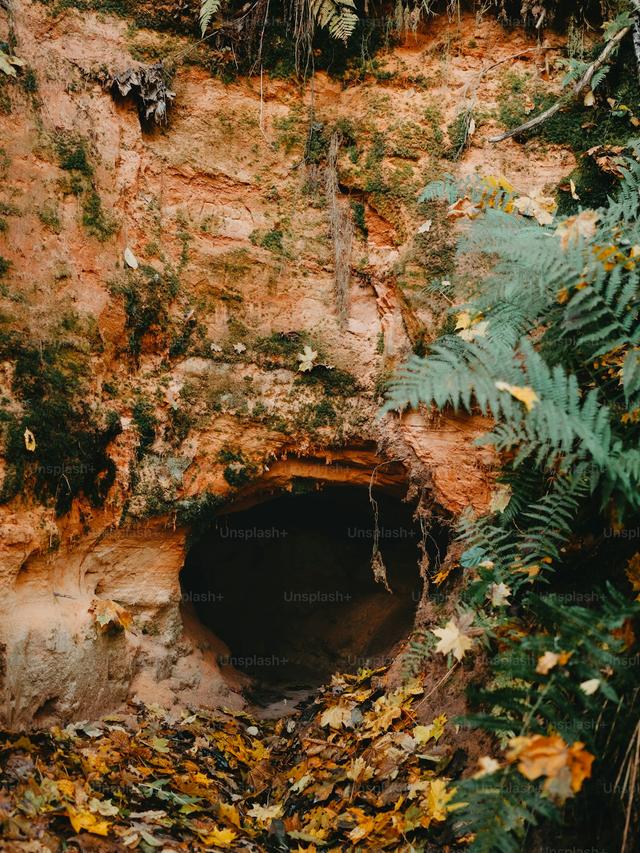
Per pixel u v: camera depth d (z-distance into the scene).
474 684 3.30
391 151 4.12
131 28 4.00
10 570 3.37
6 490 3.36
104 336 3.79
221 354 4.11
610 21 3.89
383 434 4.11
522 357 3.30
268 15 4.14
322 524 5.93
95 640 3.65
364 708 3.86
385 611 5.54
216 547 6.00
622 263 2.88
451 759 3.14
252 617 5.99
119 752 3.36
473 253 3.86
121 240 3.88
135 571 4.05
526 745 2.19
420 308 3.92
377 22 4.16
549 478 3.21
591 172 3.90
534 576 2.97
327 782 3.43
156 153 4.05
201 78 4.13
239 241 4.16
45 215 3.63
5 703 3.21
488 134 4.05
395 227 4.12
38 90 3.67
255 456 4.19
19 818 2.62
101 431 3.75
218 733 3.92
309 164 4.22
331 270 4.24
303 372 4.19
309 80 4.20
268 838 3.13
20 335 3.48
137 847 2.72
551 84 4.05
